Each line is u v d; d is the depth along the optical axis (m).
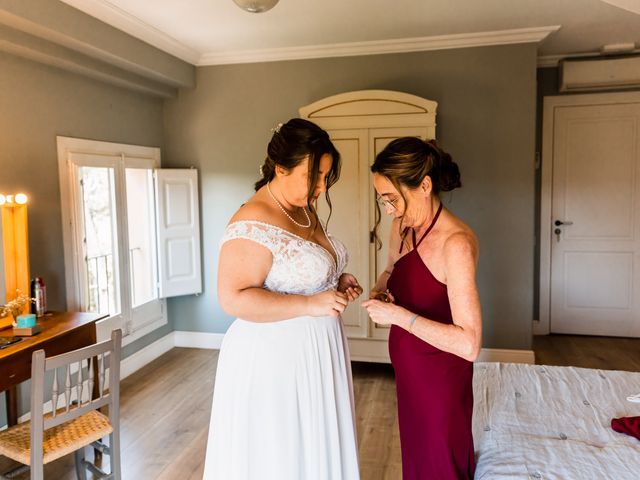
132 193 4.26
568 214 4.81
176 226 4.37
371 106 3.72
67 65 3.17
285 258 1.49
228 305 1.46
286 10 3.25
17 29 2.74
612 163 4.69
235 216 1.52
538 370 2.32
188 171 4.40
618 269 4.77
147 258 4.33
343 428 1.66
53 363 1.97
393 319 1.49
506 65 3.88
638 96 4.56
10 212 2.55
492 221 4.02
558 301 4.91
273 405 1.52
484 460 1.62
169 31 3.64
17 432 2.17
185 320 4.67
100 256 3.76
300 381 1.55
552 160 4.79
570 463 1.53
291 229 1.55
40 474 1.96
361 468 2.63
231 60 4.32
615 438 1.71
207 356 4.43
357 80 4.14
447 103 4.00
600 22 3.61
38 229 3.09
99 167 3.62
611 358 4.27
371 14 3.35
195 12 3.25
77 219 3.37
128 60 3.48
